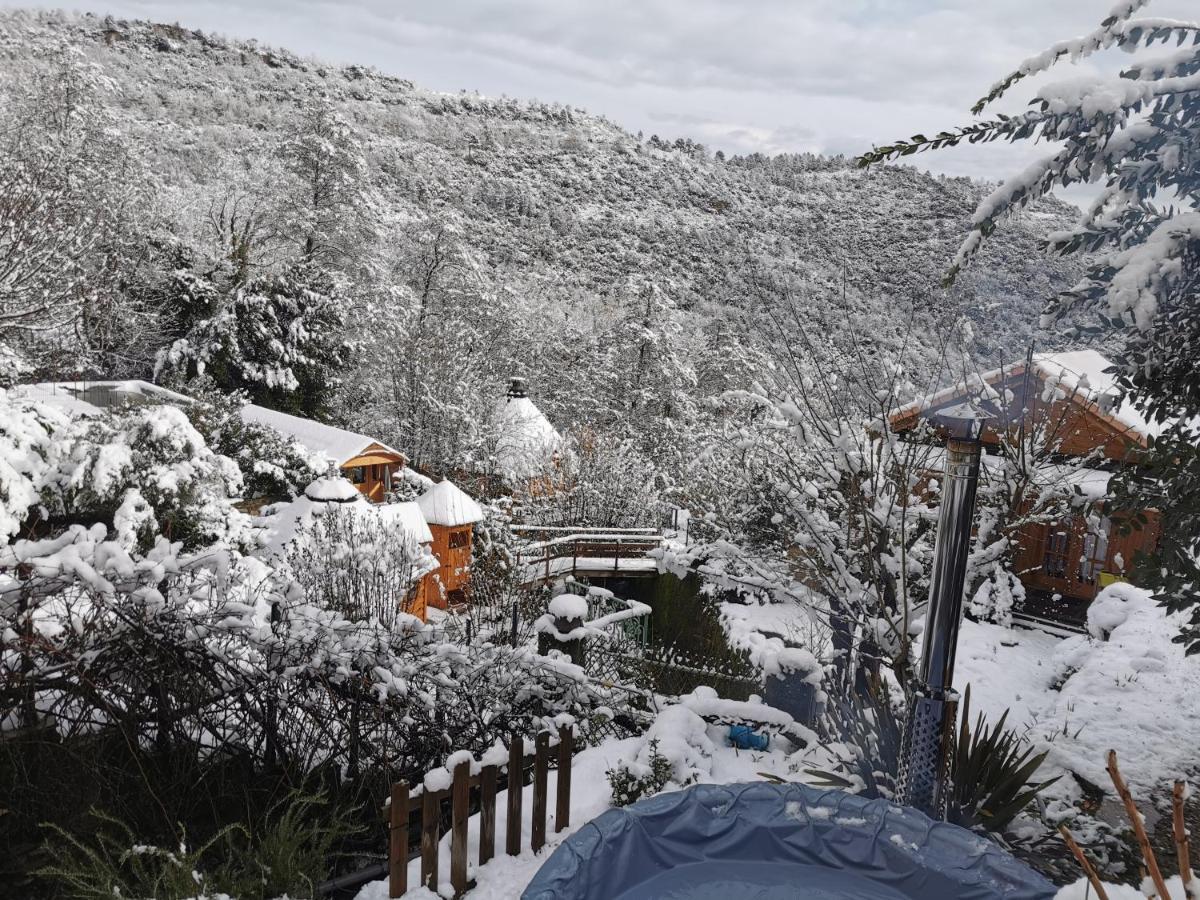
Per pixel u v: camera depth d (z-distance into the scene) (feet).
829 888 15.94
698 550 28.45
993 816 19.54
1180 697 30.27
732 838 16.93
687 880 16.12
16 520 41.24
